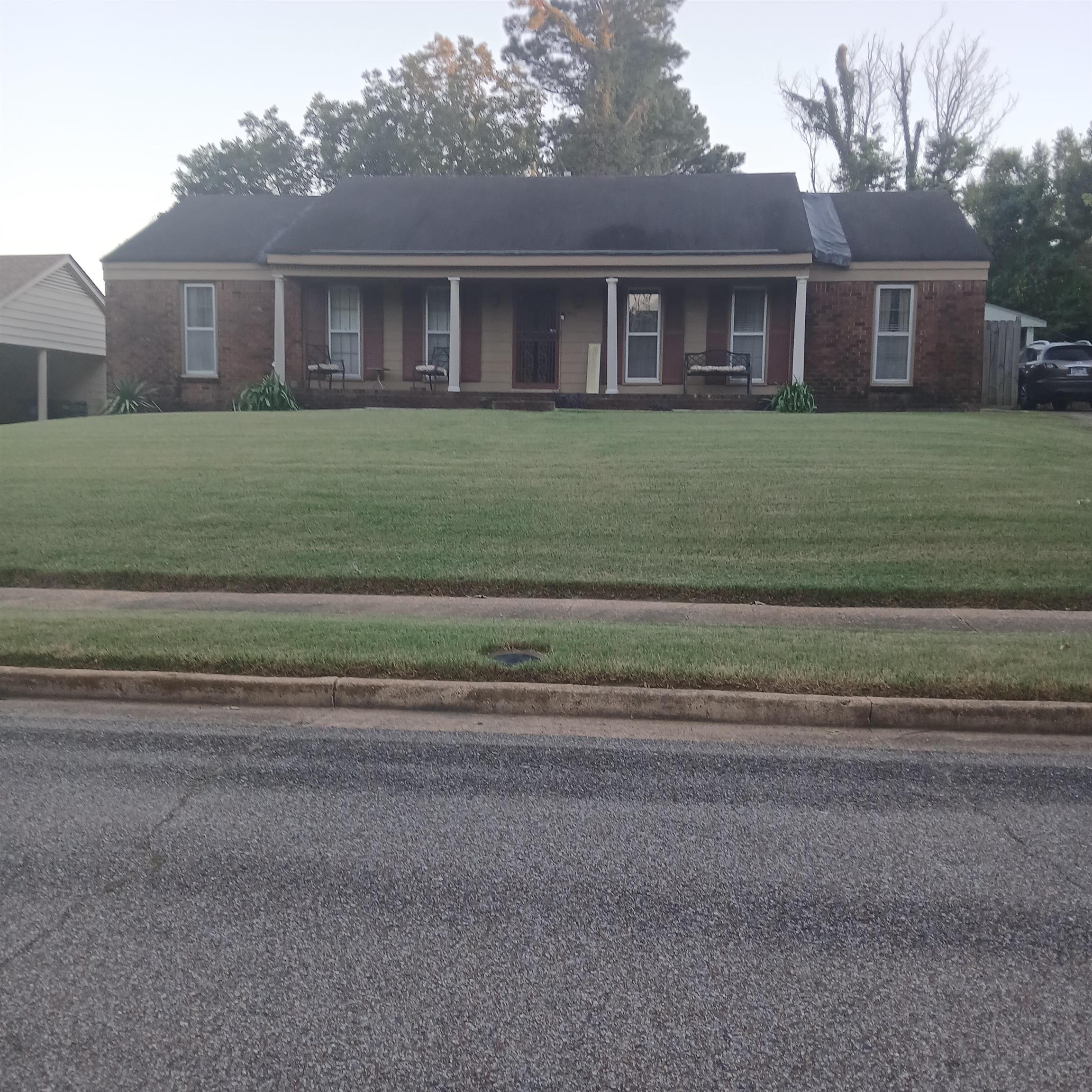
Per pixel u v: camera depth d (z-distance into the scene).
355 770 6.02
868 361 23.36
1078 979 3.79
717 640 8.40
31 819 5.26
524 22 48.47
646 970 3.83
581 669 7.49
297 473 14.87
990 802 5.57
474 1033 3.43
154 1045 3.36
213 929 4.12
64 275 31.66
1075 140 44.91
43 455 16.50
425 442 17.03
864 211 25.20
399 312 24.30
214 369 24.86
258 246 25.19
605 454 15.88
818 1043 3.39
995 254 43.53
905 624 9.41
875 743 6.63
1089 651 8.10
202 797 5.57
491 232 24.08
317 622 9.01
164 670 7.73
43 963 3.86
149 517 12.97
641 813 5.38
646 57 48.94
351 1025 3.47
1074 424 19.52
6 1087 3.15
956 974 3.81
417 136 43.53
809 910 4.31
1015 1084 3.19
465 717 7.17
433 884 4.53
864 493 13.55
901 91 48.12
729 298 23.48
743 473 14.60
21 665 7.85
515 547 11.71
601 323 24.06
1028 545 11.55
